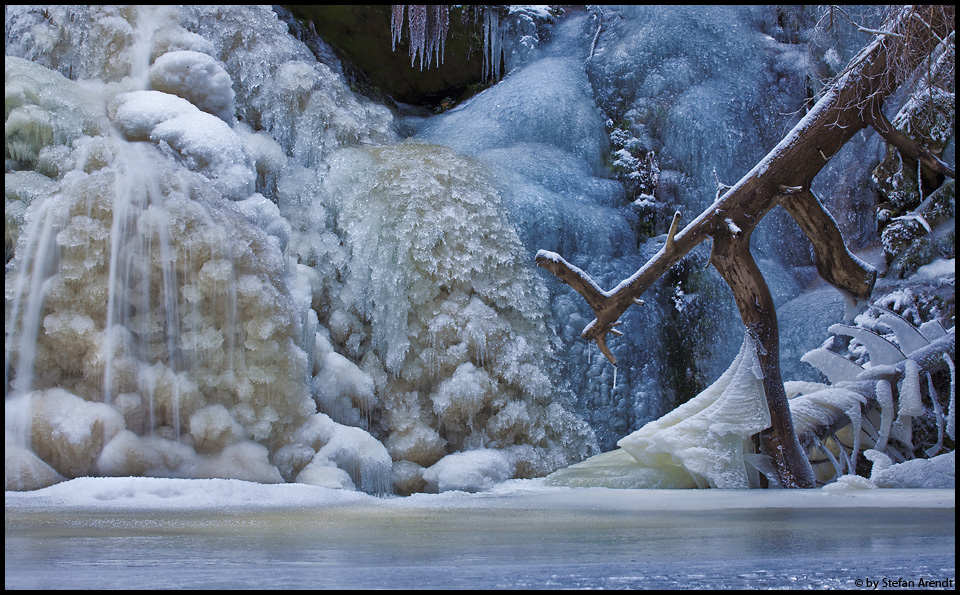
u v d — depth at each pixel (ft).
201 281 30.30
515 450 37.83
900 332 32.24
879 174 47.06
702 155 51.55
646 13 57.16
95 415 27.35
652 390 43.47
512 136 52.06
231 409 30.48
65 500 19.10
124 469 27.35
